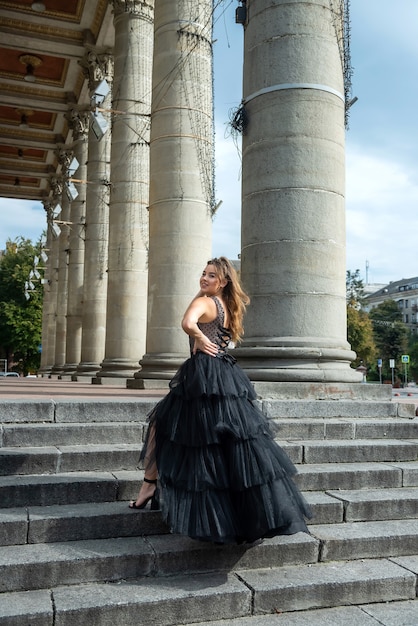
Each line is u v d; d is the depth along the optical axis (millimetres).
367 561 4070
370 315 90062
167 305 11695
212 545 3811
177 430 3783
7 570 3439
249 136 7043
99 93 12781
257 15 7113
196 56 12102
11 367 62281
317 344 6547
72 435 5039
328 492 4777
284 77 6820
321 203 6723
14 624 3135
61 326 29438
